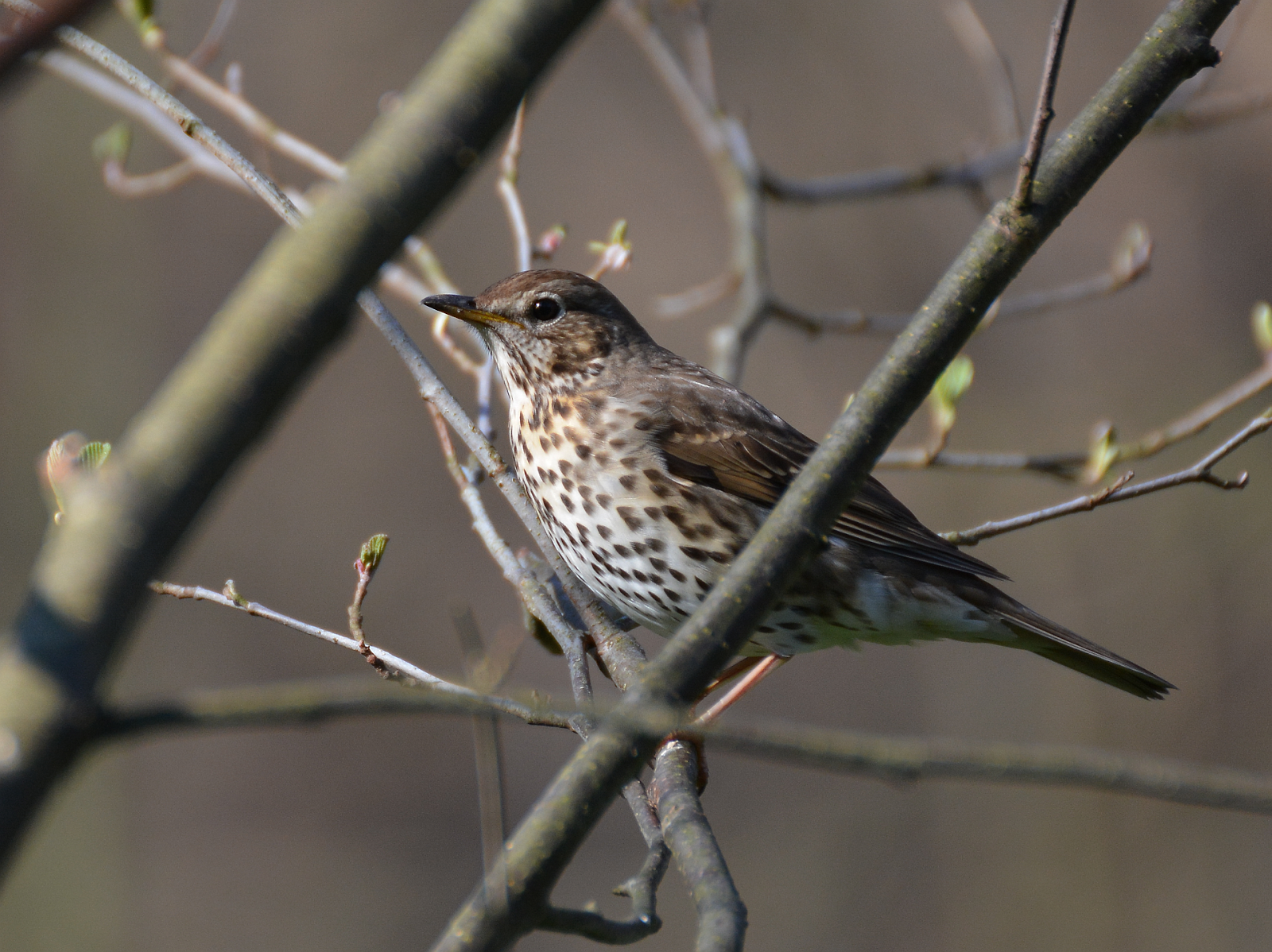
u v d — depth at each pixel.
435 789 16.39
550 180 18.39
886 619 7.57
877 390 4.78
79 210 16.09
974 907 13.67
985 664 15.40
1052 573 15.18
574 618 7.07
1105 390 16.58
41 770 2.31
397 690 2.92
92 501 2.52
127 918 14.70
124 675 15.73
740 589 4.41
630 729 3.91
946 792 14.42
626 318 8.13
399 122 2.91
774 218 17.36
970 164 11.54
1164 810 13.79
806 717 15.58
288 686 2.81
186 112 5.91
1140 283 17.19
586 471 7.55
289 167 17.41
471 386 16.00
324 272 2.76
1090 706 14.67
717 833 14.52
